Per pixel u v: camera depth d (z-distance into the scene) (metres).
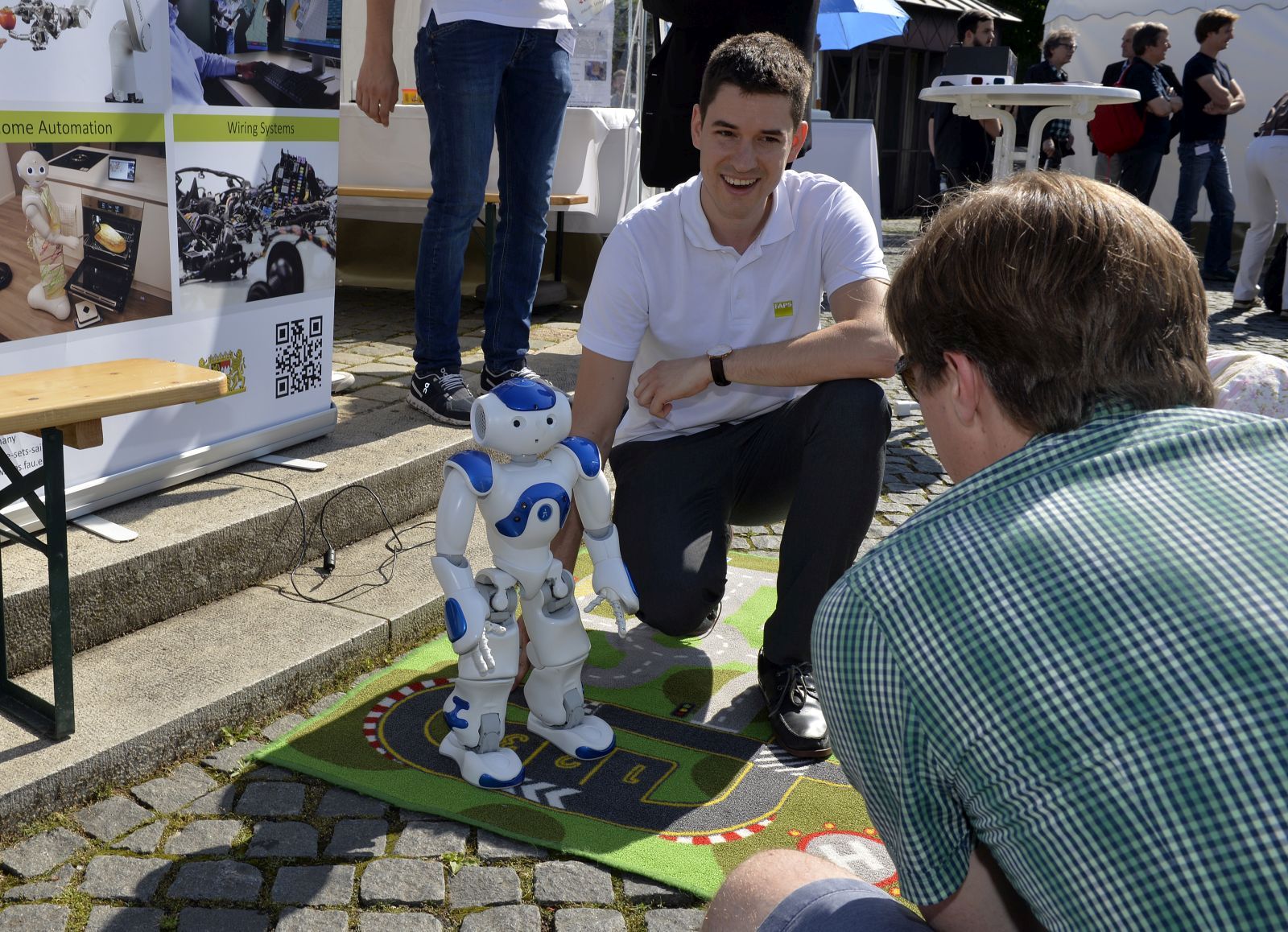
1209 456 1.03
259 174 3.46
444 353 4.25
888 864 2.28
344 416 4.21
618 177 6.84
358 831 2.32
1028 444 1.09
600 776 2.57
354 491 3.53
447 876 2.19
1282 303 8.97
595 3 6.94
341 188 6.08
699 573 2.72
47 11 2.72
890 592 1.04
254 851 2.23
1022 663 0.96
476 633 2.30
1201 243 12.16
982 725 0.97
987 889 1.11
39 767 2.27
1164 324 1.08
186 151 3.18
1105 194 1.12
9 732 2.38
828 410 2.62
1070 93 4.76
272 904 2.08
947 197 1.24
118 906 2.05
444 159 4.02
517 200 4.38
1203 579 0.93
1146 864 0.88
